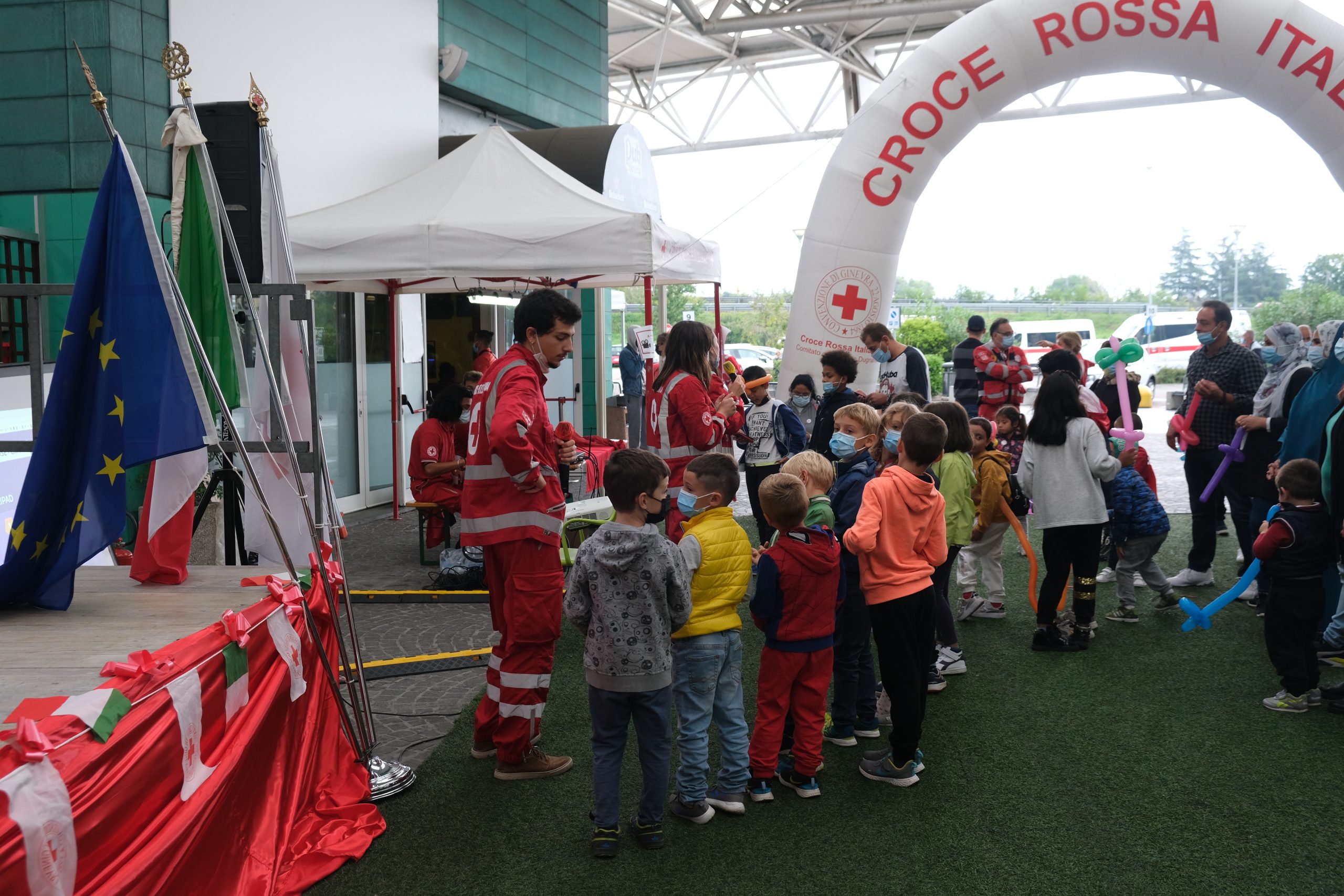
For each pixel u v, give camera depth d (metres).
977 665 5.21
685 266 7.40
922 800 3.71
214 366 3.75
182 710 2.37
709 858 3.29
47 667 2.49
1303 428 5.39
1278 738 4.22
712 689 3.51
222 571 3.80
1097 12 8.02
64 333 3.00
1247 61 7.98
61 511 3.04
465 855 3.29
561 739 4.24
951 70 8.29
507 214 6.89
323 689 3.63
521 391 3.67
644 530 3.21
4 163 6.98
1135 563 5.88
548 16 12.74
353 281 8.81
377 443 10.33
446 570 6.73
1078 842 3.38
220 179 4.43
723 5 14.79
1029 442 5.36
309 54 8.66
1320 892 3.06
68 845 1.84
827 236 8.69
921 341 32.09
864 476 4.42
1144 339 31.41
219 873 2.54
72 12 6.84
